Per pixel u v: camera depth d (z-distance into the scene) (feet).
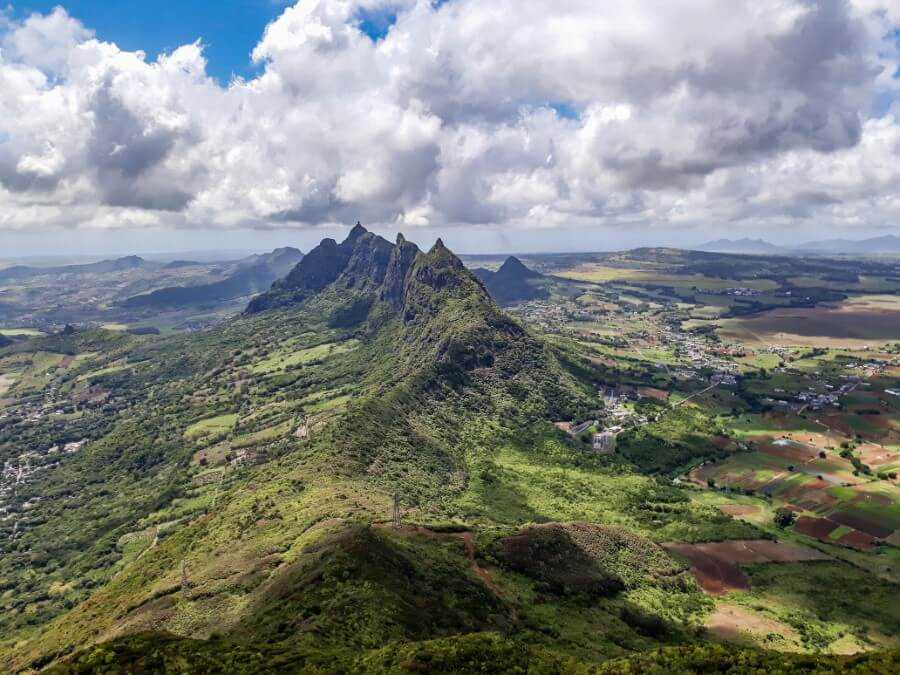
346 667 284.20
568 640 405.18
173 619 411.13
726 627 485.15
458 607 401.08
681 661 330.13
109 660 295.07
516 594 465.47
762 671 308.81
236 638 337.52
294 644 310.45
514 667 301.43
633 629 457.27
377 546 432.66
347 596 360.28
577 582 510.58
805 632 484.33
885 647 469.57
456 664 295.89
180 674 280.31
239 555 510.17
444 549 511.81
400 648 303.07
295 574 408.67
